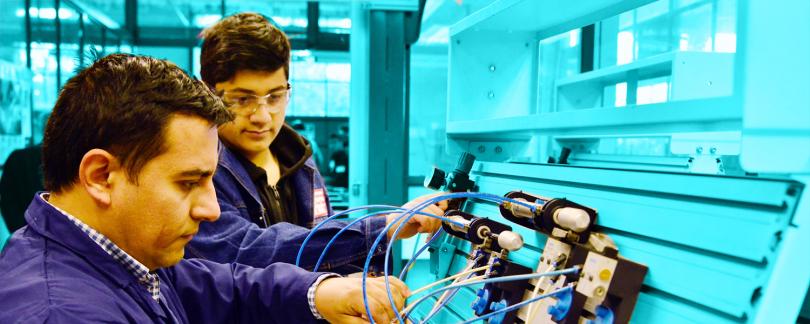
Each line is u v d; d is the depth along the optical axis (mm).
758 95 463
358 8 2785
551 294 647
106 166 545
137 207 562
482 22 1136
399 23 2729
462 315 945
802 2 471
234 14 1056
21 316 475
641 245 643
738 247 523
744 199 529
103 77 552
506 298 772
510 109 1278
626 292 609
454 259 1053
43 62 3508
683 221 591
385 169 2787
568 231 690
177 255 625
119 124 530
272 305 814
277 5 4238
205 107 576
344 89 4320
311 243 983
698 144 1493
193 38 4719
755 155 466
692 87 1550
